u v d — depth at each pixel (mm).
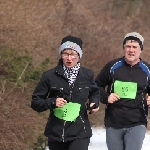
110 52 54656
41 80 16609
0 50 28891
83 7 57562
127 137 18266
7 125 24156
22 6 33375
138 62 18672
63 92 16375
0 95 25109
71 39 16438
